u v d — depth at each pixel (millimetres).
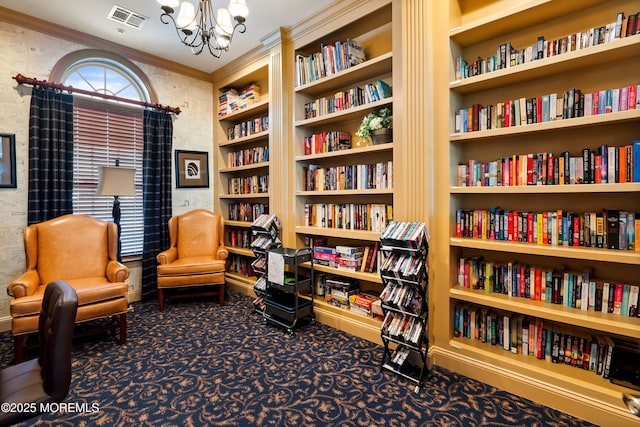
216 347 2496
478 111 2123
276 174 3398
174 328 2861
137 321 3025
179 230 3783
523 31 2059
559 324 1968
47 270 2715
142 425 1641
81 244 2893
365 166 2762
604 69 1797
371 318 2621
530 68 1842
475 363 2045
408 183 2270
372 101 2660
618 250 1686
